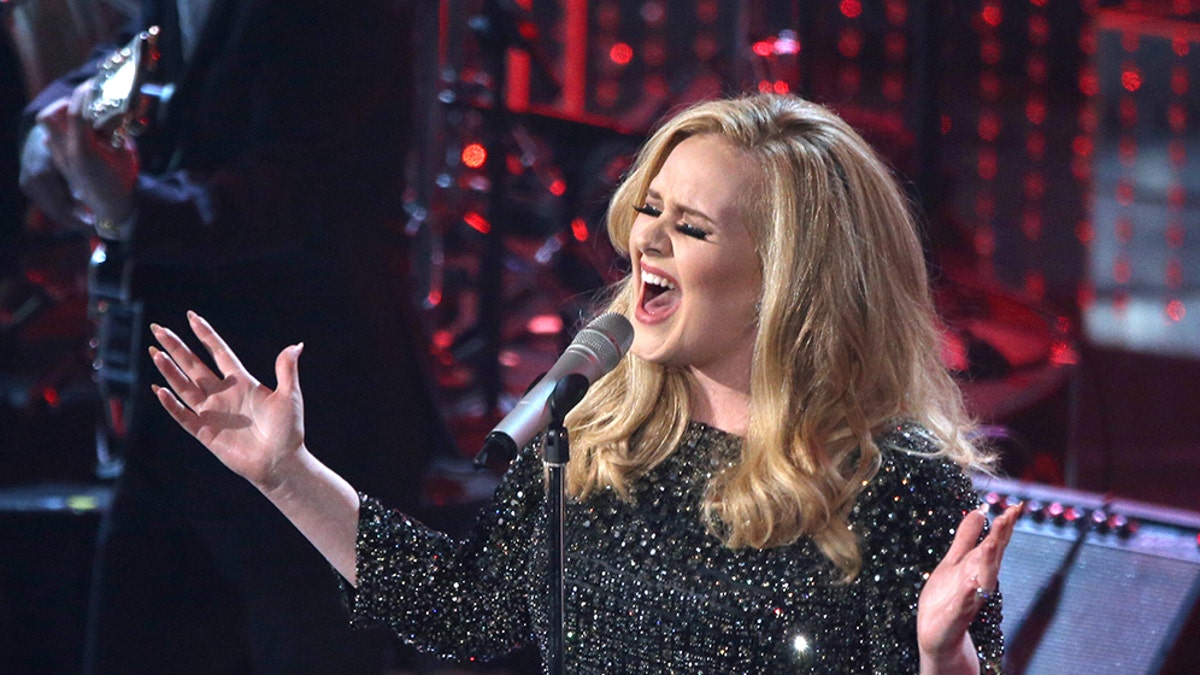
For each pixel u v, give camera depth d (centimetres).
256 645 1098
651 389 726
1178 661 934
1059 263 3125
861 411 687
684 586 683
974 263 2030
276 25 1038
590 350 652
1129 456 2409
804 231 689
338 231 1089
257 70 1048
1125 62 3200
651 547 695
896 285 709
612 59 3512
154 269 1045
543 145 2323
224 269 1062
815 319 689
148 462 1062
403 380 1144
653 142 725
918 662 654
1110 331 2969
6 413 1609
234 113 1062
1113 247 3166
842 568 661
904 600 656
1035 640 962
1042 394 1700
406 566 757
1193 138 3219
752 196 691
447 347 2080
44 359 1762
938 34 2058
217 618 1109
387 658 1411
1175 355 2844
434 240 1953
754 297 700
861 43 2814
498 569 756
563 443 631
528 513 751
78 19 1364
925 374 725
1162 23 3195
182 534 1080
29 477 1569
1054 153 3117
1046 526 1028
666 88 3469
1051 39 3097
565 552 715
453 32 2058
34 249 1675
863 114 2112
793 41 2194
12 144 1365
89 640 1093
